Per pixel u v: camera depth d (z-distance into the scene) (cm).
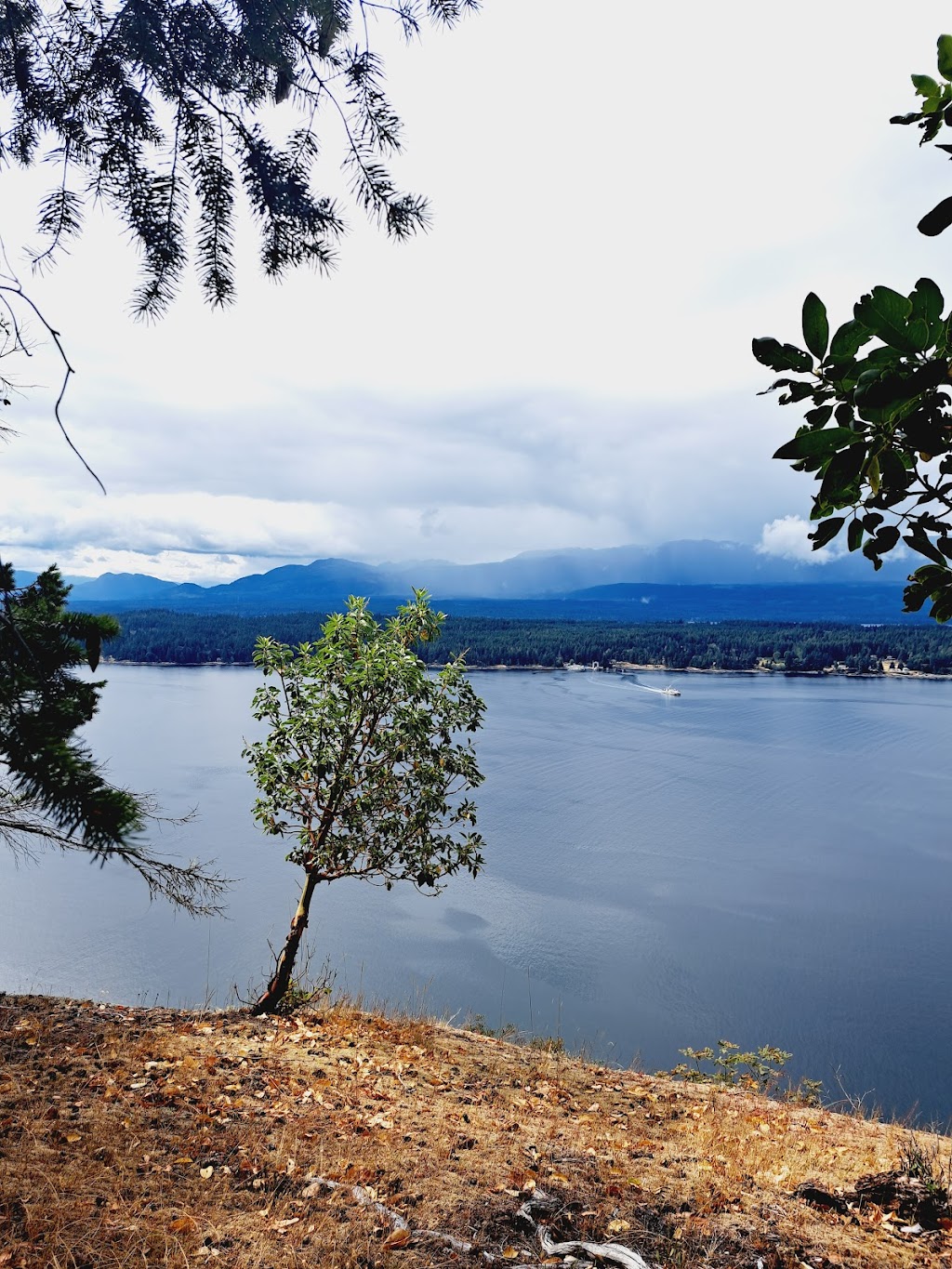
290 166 214
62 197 208
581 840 7731
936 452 108
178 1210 456
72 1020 775
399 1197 503
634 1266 433
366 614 934
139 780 8500
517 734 12875
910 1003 4753
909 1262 480
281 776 899
